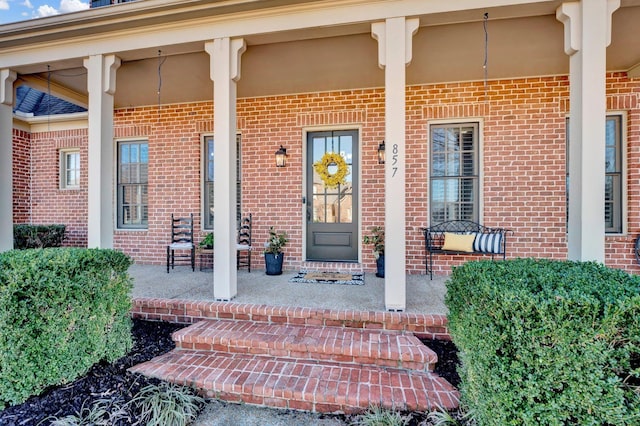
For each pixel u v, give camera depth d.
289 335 2.53
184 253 5.09
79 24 3.06
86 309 2.23
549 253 4.10
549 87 4.08
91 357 2.25
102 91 3.24
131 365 2.36
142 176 5.38
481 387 1.52
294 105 4.70
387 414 1.82
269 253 4.33
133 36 3.14
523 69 3.90
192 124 5.05
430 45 3.30
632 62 3.71
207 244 4.53
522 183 4.15
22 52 3.41
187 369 2.25
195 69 3.86
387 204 2.74
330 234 4.77
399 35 2.67
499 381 1.39
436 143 4.47
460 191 4.42
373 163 4.49
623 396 1.23
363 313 2.68
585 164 2.51
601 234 2.50
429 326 2.57
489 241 3.86
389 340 2.44
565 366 1.28
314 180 4.80
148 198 5.22
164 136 5.14
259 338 2.48
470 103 4.24
